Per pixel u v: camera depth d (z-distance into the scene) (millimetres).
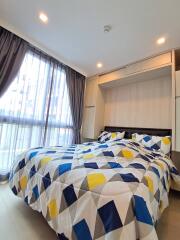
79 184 1019
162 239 1301
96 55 2830
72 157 1481
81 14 1893
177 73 2391
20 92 2527
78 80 3631
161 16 1829
